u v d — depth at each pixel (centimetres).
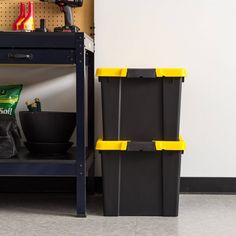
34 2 264
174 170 217
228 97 263
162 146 214
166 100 216
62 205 241
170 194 219
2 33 211
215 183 266
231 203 244
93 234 192
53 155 235
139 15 261
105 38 262
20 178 270
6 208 235
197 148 265
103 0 260
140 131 218
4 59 213
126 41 262
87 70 262
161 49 262
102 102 217
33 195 265
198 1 260
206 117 264
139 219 215
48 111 256
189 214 223
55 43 211
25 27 255
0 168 217
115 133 218
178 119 217
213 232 195
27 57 212
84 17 265
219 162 265
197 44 261
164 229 199
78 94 212
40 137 234
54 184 270
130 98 217
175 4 260
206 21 261
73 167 216
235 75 262
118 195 219
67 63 212
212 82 263
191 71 262
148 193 219
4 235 190
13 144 228
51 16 265
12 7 264
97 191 268
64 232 194
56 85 269
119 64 262
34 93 270
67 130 237
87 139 265
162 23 261
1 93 261
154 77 214
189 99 264
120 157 218
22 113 237
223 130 264
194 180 266
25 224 206
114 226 203
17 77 269
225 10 260
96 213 225
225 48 261
